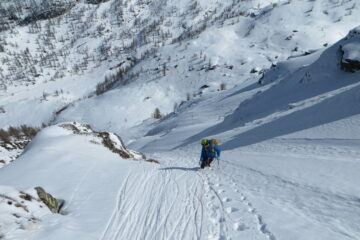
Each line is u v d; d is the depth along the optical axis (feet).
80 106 645.51
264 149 51.60
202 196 22.75
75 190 25.08
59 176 29.30
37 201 19.04
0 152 84.74
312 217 16.16
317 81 100.83
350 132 43.29
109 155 48.01
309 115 66.90
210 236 15.40
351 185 20.06
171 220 18.03
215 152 35.53
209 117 234.99
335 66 95.81
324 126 53.57
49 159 36.06
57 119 613.52
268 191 22.40
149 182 28.40
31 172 30.17
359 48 84.48
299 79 118.52
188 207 20.27
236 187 24.94
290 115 76.84
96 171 33.06
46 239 14.29
